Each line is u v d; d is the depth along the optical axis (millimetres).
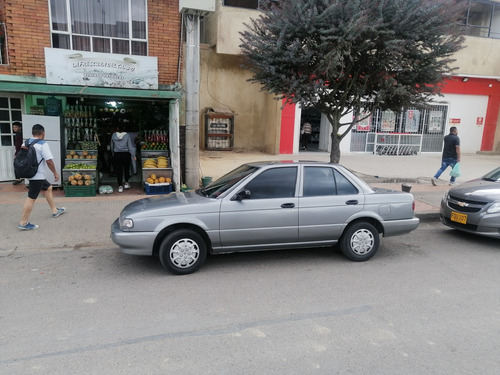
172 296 4406
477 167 15172
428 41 7469
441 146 19641
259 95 17125
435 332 3670
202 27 16609
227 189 5238
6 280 4840
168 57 10195
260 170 5359
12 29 8852
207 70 16172
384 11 7156
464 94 19203
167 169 9805
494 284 4879
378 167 14445
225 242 5125
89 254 5859
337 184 5574
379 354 3291
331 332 3646
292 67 7637
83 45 9633
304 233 5359
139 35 9969
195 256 5062
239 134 17141
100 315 3939
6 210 7832
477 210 6523
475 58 18188
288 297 4410
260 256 5844
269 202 5199
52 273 5090
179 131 9891
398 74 7973
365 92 8406
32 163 6504
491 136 20141
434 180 11578
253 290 4594
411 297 4453
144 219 4875
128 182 10477
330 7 6695
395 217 5691
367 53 7637
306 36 7301
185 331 3639
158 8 9906
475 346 3436
